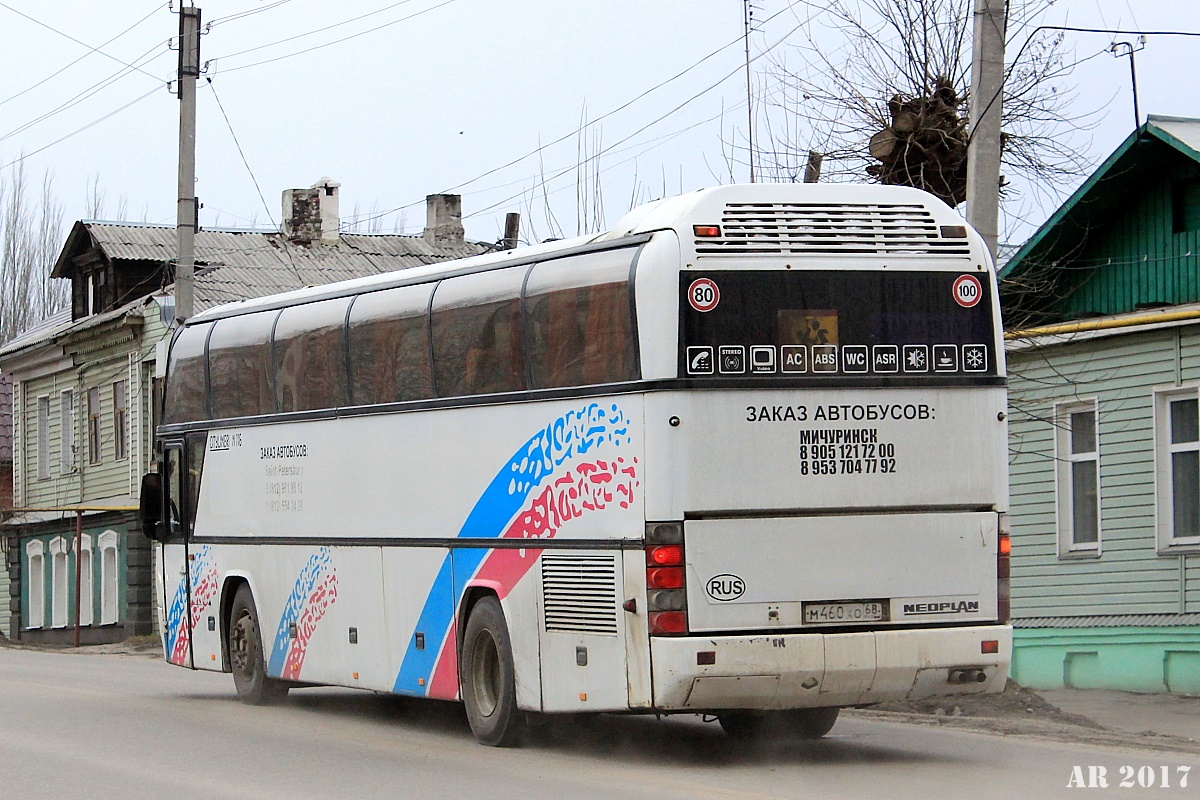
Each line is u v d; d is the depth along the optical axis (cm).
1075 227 2017
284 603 1539
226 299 3750
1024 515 2122
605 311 1102
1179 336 1908
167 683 1956
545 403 1160
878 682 1073
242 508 1616
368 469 1395
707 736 1304
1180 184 1947
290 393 1527
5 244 6322
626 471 1073
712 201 1077
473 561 1244
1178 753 1189
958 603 1098
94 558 3928
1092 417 2039
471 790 999
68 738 1316
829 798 944
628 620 1067
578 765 1120
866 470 1084
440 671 1291
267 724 1435
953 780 1028
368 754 1201
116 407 3900
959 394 1109
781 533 1063
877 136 1938
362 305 1407
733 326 1065
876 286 1096
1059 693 1911
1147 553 1936
